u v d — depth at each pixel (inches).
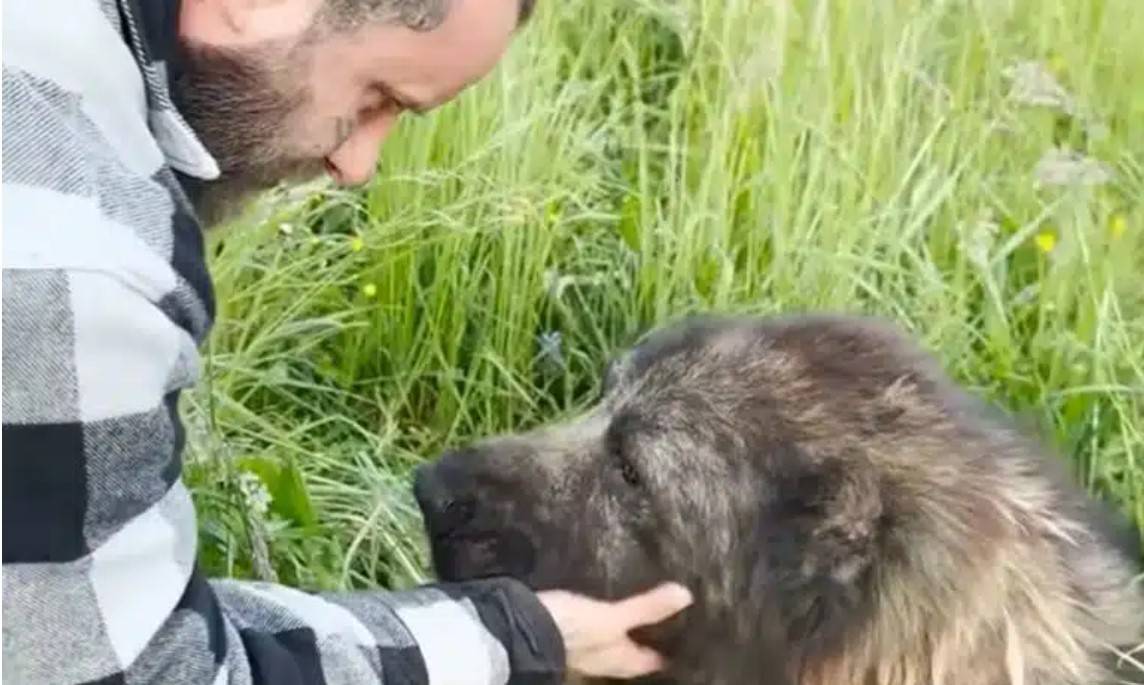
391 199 71.0
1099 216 74.7
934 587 46.0
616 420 50.1
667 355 50.2
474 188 71.0
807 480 47.1
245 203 38.2
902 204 74.7
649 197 73.2
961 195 74.8
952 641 45.8
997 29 79.6
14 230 29.6
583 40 79.9
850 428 47.6
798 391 48.4
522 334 69.6
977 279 72.1
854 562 46.3
